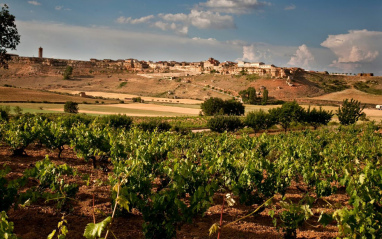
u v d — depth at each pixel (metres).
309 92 170.38
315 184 12.13
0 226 4.95
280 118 55.38
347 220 6.52
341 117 60.00
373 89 183.25
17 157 17.45
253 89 142.50
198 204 8.28
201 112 87.06
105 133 19.94
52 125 20.34
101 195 11.67
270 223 10.34
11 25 33.88
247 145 21.80
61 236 5.27
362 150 20.69
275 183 11.70
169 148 17.73
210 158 15.44
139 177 9.66
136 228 9.06
